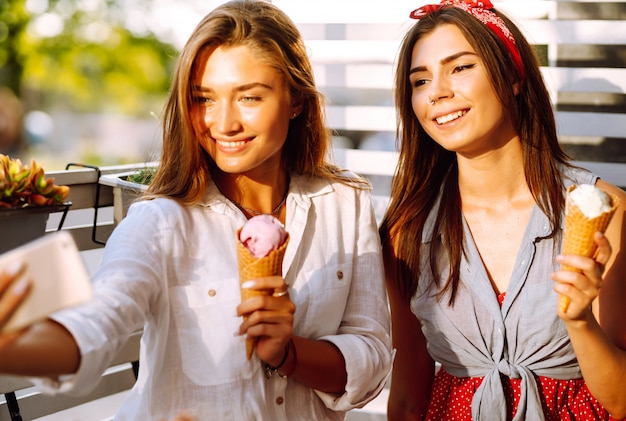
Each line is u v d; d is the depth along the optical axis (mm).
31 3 13195
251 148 1632
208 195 1696
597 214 1497
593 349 1693
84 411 2908
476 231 1989
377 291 1817
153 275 1538
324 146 1842
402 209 2072
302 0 3018
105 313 1376
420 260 2031
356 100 3072
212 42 1604
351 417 2766
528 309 1875
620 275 1884
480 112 1859
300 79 1699
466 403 1951
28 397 2285
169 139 1696
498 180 1962
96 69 13445
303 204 1776
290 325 1493
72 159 13727
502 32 1898
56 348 1268
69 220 2979
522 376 1868
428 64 1889
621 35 2725
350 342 1687
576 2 2746
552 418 1874
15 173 1742
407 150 2072
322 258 1763
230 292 1624
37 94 13469
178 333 1605
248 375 1611
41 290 1113
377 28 2957
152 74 13523
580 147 2799
